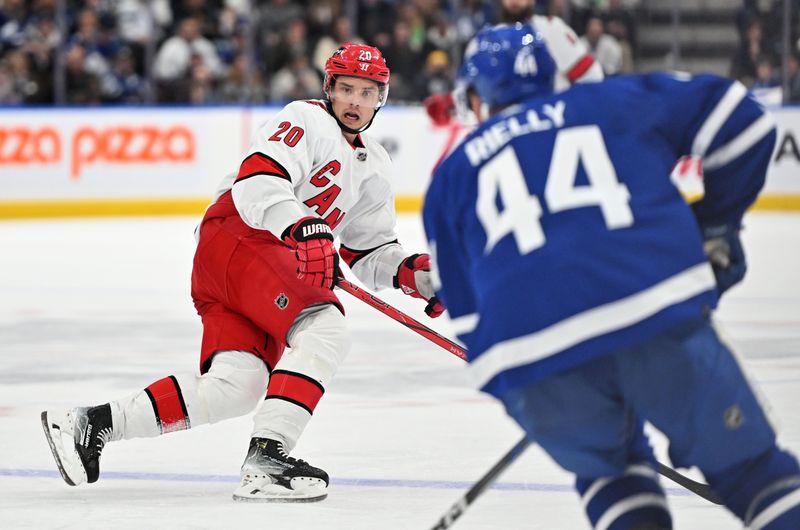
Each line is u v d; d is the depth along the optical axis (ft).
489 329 18.34
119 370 47.62
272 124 29.32
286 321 29.04
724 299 65.36
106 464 32.60
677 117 18.62
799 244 90.58
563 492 29.04
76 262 85.30
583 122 18.57
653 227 18.06
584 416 18.37
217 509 28.02
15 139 113.19
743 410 18.33
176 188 117.08
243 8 128.47
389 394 42.52
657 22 118.32
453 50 121.19
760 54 117.91
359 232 32.17
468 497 20.97
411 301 67.92
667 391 18.11
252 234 29.60
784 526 18.30
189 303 66.74
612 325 17.66
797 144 116.57
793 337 53.31
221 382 29.17
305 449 34.19
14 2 120.26
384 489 29.78
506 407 18.99
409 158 119.34
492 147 18.88
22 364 48.91
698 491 26.94
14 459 33.24
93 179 115.24
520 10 51.78
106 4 124.36
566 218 18.07
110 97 120.16
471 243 18.84
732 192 19.01
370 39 121.60
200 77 120.98
